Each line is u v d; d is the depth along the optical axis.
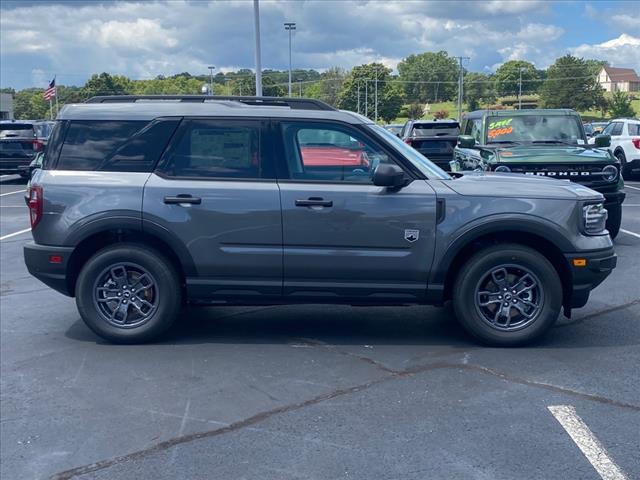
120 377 5.71
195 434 4.70
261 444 4.54
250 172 6.27
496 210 6.09
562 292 6.30
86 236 6.27
